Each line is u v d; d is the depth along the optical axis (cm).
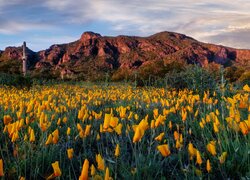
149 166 353
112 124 352
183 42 18925
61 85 1964
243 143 422
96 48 18062
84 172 219
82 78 2872
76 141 491
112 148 470
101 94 1057
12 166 388
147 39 18900
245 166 359
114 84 1881
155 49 17738
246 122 344
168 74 1391
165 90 1222
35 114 559
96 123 567
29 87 1847
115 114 741
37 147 426
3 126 569
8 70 2900
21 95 1059
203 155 388
